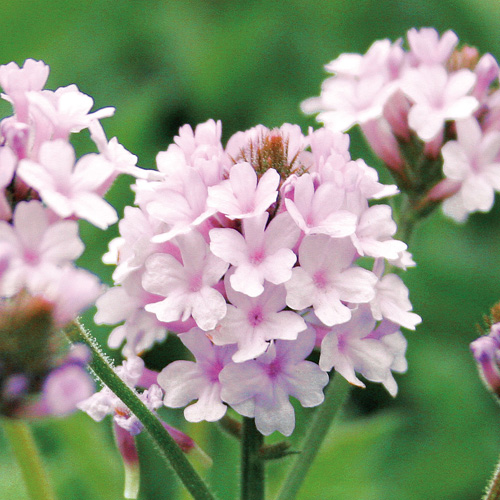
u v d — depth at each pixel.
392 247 0.28
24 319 0.26
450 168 0.30
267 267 0.27
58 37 0.33
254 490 0.29
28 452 0.28
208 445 0.30
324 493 0.31
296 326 0.27
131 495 0.28
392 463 0.33
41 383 0.27
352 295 0.27
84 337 0.28
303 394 0.27
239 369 0.27
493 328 0.28
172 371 0.28
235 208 0.27
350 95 0.31
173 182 0.28
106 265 0.33
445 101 0.30
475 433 0.33
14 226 0.27
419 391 0.33
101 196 0.28
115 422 0.28
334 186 0.28
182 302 0.27
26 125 0.27
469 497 0.32
